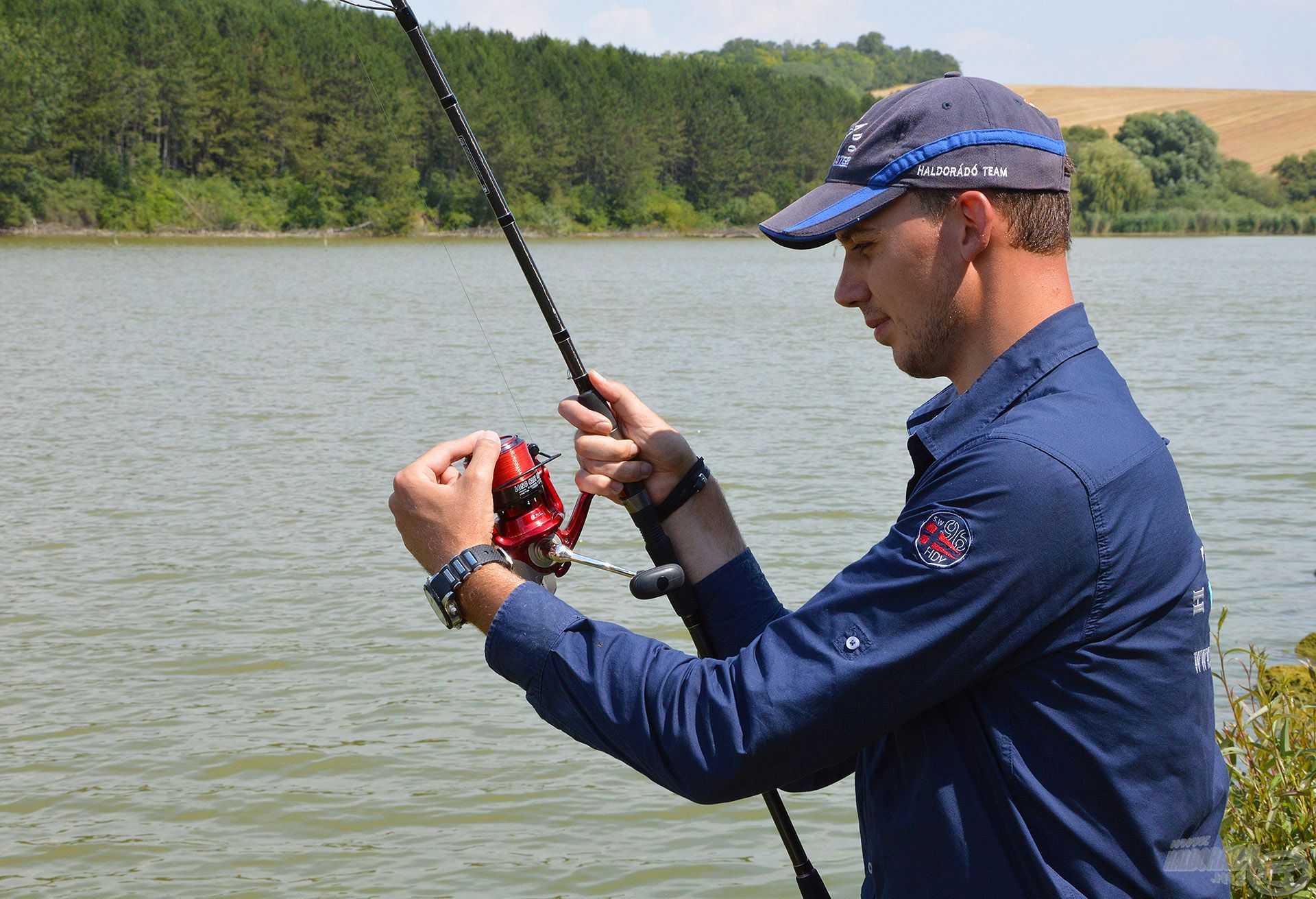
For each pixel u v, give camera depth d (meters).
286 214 81.25
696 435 14.50
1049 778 1.50
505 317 31.27
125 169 78.56
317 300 36.84
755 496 11.30
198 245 72.00
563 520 2.13
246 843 5.25
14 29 76.50
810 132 106.31
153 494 11.49
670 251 80.25
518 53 95.62
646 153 98.38
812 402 17.25
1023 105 1.62
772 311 34.41
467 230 84.69
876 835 1.65
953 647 1.48
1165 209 112.88
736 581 2.03
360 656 7.33
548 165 91.56
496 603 1.70
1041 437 1.49
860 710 1.51
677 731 1.57
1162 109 130.62
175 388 18.42
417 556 1.76
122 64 76.94
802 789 1.98
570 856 5.12
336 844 5.24
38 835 5.31
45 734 6.27
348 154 80.62
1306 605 8.02
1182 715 1.53
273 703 6.66
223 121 81.12
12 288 39.16
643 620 7.82
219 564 9.19
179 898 4.87
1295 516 10.52
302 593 8.49
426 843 5.25
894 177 1.60
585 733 1.66
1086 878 1.50
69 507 10.96
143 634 7.70
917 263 1.61
